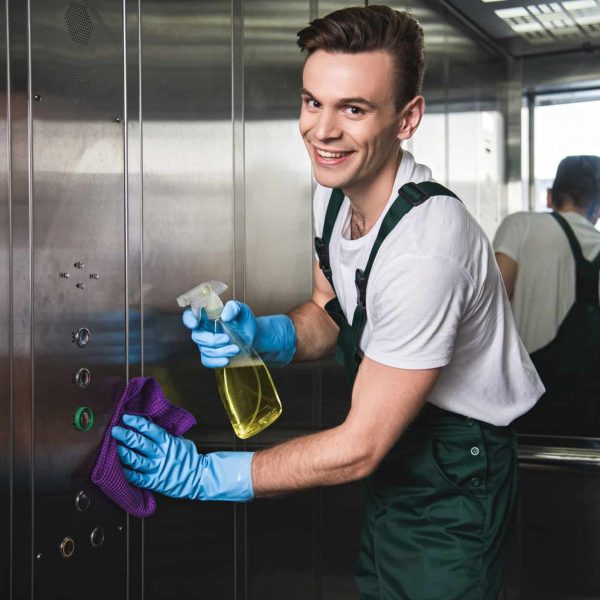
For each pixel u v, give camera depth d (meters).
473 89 2.54
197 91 1.83
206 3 1.85
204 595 1.90
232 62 1.96
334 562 2.45
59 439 1.43
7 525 1.33
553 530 2.58
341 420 2.45
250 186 2.05
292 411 2.24
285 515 2.23
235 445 2.00
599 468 2.50
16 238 1.33
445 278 1.33
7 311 1.32
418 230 1.36
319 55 1.29
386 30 1.29
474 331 1.48
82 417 1.47
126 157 1.60
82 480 1.49
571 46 2.49
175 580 1.79
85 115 1.48
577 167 2.52
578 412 2.57
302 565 2.31
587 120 2.51
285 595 2.24
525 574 2.61
